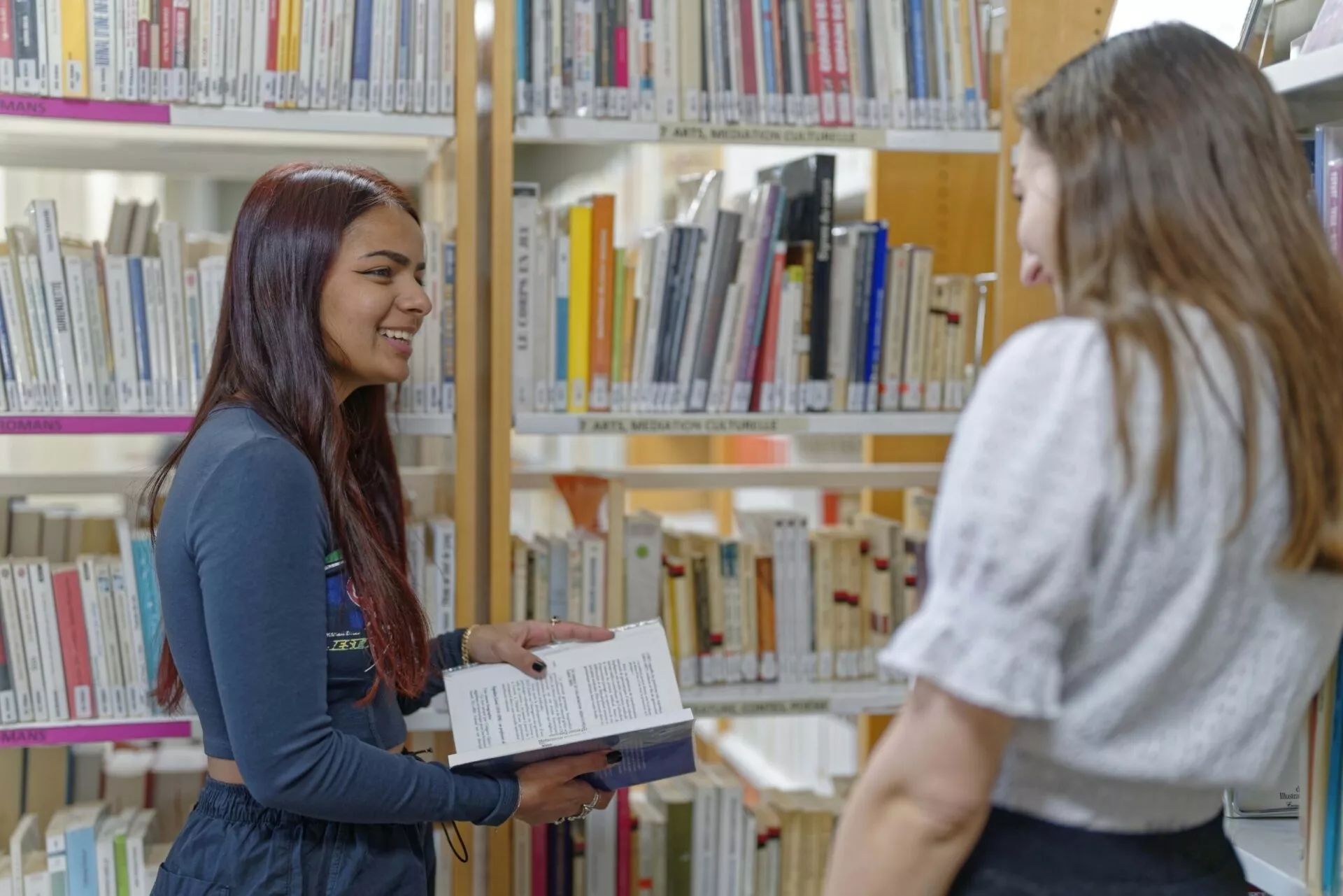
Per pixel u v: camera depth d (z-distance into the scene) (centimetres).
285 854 134
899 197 265
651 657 162
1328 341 86
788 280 210
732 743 368
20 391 187
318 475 138
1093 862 88
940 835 85
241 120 187
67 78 182
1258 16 142
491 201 204
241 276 141
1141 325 82
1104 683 84
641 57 200
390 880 140
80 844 188
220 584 124
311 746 126
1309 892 122
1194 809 92
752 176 348
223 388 142
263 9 187
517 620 203
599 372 204
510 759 144
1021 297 211
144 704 191
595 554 206
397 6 191
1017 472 82
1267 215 86
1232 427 82
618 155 405
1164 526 81
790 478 237
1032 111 96
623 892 211
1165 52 90
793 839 218
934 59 210
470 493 197
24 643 188
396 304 149
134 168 231
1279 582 87
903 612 223
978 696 79
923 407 219
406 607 144
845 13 206
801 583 219
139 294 189
